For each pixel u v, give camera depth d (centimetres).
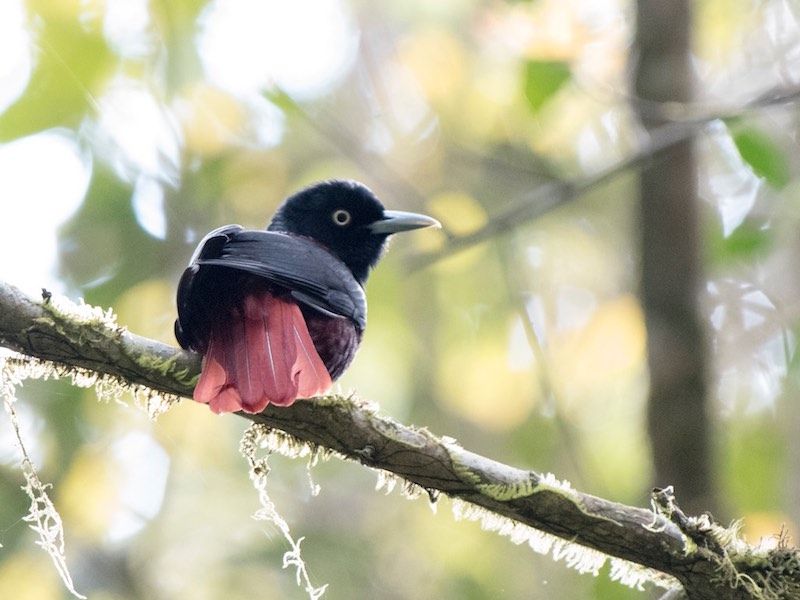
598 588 1048
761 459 1359
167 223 1318
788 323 1417
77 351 652
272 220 959
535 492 654
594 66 1285
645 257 1172
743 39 1541
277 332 690
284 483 1409
